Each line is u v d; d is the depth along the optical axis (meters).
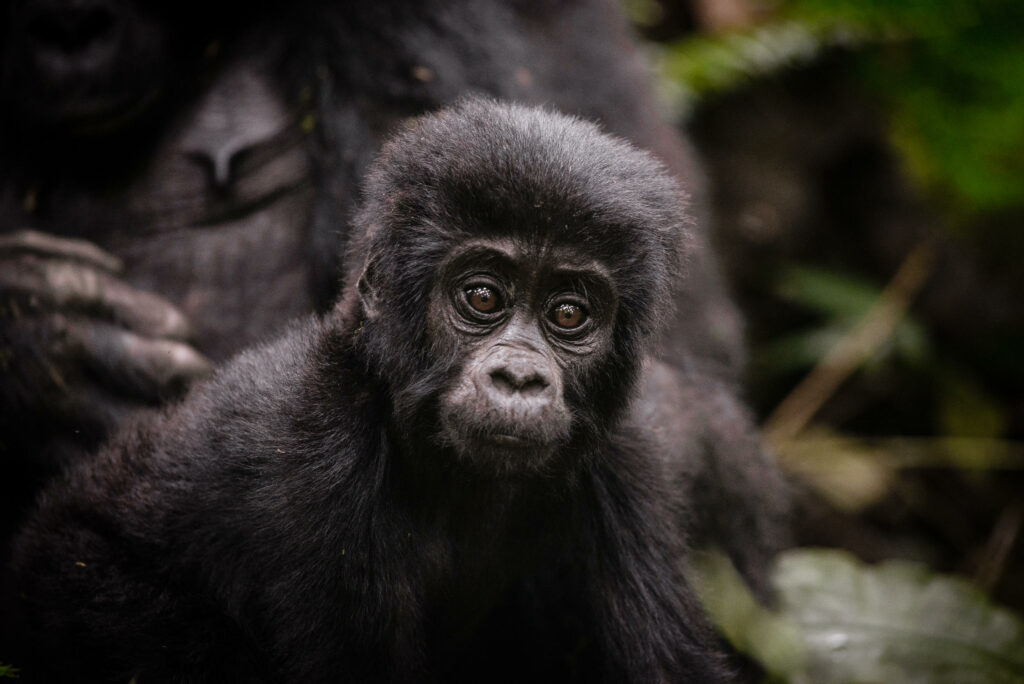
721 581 7.68
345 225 7.68
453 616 6.62
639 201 6.16
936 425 15.06
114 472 6.67
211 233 8.25
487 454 5.80
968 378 15.30
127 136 8.30
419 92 7.84
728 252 15.10
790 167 15.59
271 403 6.30
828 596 9.05
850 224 15.90
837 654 8.42
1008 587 13.11
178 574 6.32
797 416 13.95
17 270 7.74
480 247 5.90
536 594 6.84
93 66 7.89
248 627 6.25
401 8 7.98
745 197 15.29
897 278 14.96
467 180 5.88
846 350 14.23
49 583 6.34
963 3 13.97
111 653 6.14
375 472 6.18
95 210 8.31
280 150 8.27
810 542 13.22
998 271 15.54
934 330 15.67
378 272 6.16
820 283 14.81
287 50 8.35
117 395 7.76
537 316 6.01
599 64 8.87
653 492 6.70
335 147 7.86
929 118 15.07
